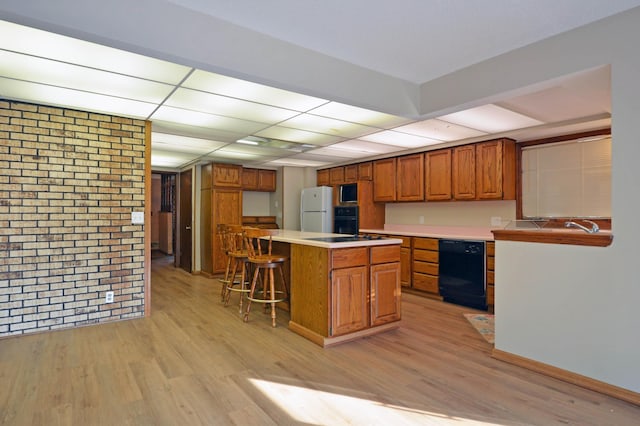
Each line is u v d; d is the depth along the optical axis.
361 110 3.43
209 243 6.27
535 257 2.57
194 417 1.95
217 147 5.27
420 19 2.23
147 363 2.65
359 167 6.36
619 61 2.13
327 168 7.13
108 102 3.22
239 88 2.87
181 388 2.27
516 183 4.62
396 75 3.13
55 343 3.03
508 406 2.08
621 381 2.15
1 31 1.96
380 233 5.51
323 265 3.06
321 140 4.81
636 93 2.07
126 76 2.62
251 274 4.61
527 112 3.56
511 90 2.66
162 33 2.04
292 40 2.52
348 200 6.32
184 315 3.91
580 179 4.10
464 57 2.77
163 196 11.04
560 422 1.91
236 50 2.31
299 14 2.19
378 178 5.99
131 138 3.75
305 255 3.28
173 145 5.13
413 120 3.77
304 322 3.28
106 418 1.93
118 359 2.71
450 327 3.55
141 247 3.81
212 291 5.13
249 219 7.22
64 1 1.78
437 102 3.18
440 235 4.72
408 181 5.50
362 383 2.36
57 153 3.36
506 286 2.74
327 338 3.00
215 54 2.23
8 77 2.63
